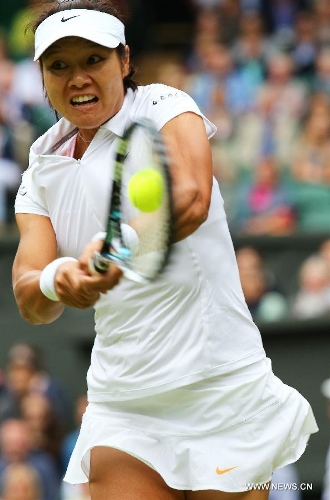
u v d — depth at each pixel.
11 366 27.89
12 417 26.97
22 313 10.77
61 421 27.22
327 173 33.81
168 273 10.34
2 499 24.70
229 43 41.53
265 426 10.84
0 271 31.17
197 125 10.16
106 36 9.93
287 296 31.05
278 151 34.78
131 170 9.30
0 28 44.28
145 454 10.54
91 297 9.16
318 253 31.45
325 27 41.28
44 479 25.28
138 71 10.81
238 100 37.31
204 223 10.59
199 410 10.63
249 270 30.11
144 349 10.52
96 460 10.76
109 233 9.09
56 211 10.68
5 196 33.19
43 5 10.30
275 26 43.00
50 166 10.48
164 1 50.44
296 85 37.94
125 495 10.52
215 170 34.28
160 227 8.88
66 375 30.28
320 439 29.48
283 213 32.69
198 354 10.51
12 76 36.62
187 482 10.65
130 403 10.74
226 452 10.63
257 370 10.90
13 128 34.56
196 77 38.78
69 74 10.05
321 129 34.94
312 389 29.92
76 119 10.23
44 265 10.64
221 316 10.66
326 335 29.98
